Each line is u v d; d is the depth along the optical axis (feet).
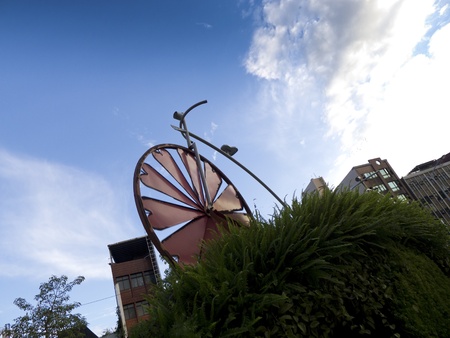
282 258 7.80
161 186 20.98
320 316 7.21
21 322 60.80
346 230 9.04
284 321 6.83
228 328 6.53
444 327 7.73
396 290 8.34
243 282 7.19
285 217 9.17
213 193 25.50
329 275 7.59
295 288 7.41
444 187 221.05
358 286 8.20
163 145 23.95
